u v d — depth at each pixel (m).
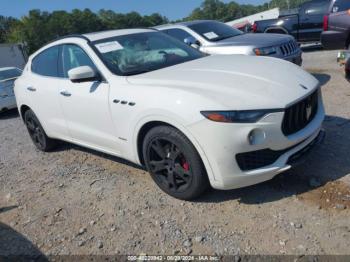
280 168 3.26
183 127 3.26
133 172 4.50
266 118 3.10
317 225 3.03
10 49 26.89
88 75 4.00
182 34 8.35
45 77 5.03
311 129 3.47
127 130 3.83
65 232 3.52
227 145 3.12
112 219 3.59
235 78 3.53
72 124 4.65
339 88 6.80
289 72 3.75
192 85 3.46
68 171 4.89
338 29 9.62
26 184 4.74
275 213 3.27
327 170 3.78
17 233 3.64
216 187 3.34
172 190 3.70
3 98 9.48
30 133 5.90
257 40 7.61
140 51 4.45
